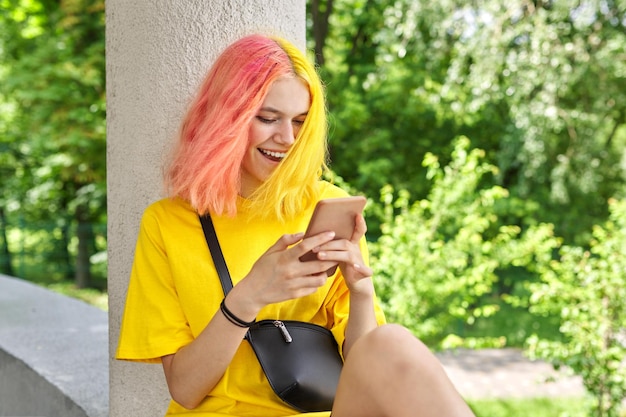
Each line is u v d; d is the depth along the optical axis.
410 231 6.39
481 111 10.58
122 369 2.15
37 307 4.30
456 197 6.34
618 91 8.55
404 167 12.22
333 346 1.72
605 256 5.47
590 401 5.64
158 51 2.05
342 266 1.64
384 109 11.74
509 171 12.22
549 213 11.94
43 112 11.34
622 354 5.27
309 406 1.63
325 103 1.87
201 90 1.75
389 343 1.35
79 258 14.33
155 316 1.69
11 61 12.34
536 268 6.55
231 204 1.72
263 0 2.07
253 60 1.67
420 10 7.93
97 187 13.38
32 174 14.64
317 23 10.22
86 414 2.43
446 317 6.57
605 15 7.99
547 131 8.45
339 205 1.51
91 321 3.92
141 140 2.08
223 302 1.55
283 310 1.74
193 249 1.72
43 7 12.24
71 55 11.39
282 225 1.79
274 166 1.74
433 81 10.76
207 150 1.67
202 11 2.04
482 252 6.51
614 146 11.73
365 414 1.36
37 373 2.89
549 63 7.45
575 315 5.33
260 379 1.66
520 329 10.30
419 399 1.30
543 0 7.66
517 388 7.24
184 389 1.62
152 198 2.08
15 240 15.49
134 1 2.07
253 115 1.67
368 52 11.87
